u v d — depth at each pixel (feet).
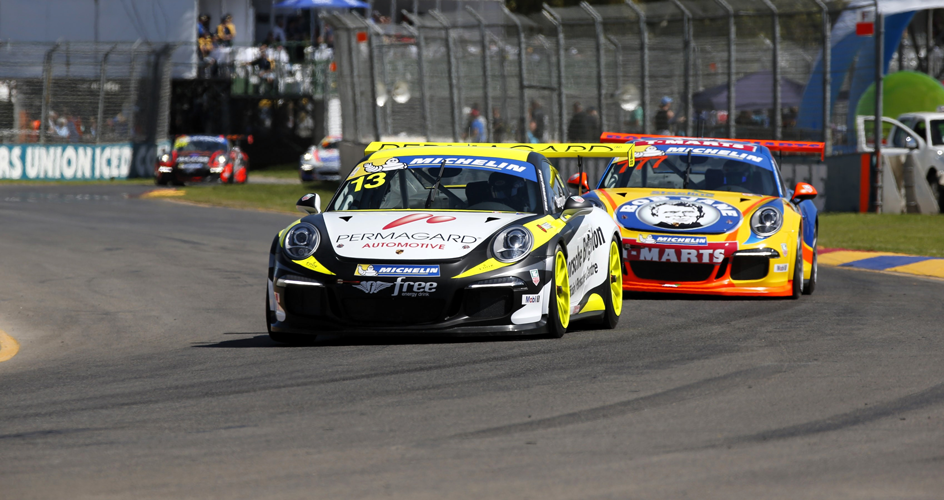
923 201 233.76
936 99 266.36
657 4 238.27
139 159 419.33
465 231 84.48
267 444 53.47
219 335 96.48
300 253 84.38
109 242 185.16
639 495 44.32
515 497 44.06
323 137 448.24
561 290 87.25
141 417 60.64
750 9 229.45
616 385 66.80
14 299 122.93
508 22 263.49
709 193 125.08
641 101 241.55
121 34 449.06
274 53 451.12
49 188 346.95
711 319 99.81
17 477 48.26
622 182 131.44
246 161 383.04
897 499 43.86
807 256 122.21
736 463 49.06
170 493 45.34
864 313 102.99
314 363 77.10
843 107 231.30
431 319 81.51
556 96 254.68
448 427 56.39
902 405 60.85
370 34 301.63
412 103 289.53
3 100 386.52
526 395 64.08
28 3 442.91
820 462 49.21
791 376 69.51
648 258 116.88
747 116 232.94
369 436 54.70
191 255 166.71
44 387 71.77
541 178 93.76
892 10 249.14
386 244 83.35
